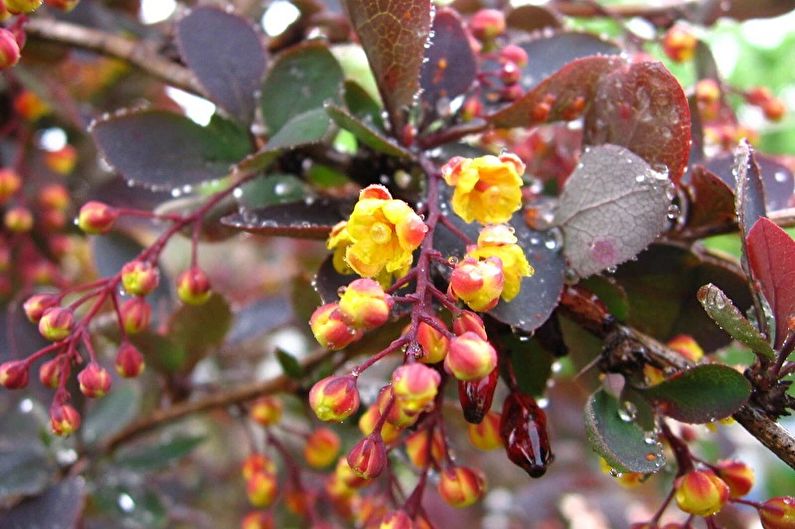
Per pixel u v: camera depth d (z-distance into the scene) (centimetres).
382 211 12
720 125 20
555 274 13
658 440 13
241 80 16
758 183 13
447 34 15
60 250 24
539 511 31
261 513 19
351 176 16
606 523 31
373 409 14
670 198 13
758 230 12
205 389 21
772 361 12
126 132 16
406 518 13
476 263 12
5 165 24
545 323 14
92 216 15
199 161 16
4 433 21
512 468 33
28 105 23
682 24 21
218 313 18
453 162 13
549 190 18
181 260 35
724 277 15
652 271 15
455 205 13
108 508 20
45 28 21
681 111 14
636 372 14
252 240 35
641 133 14
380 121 16
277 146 14
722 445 27
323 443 19
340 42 21
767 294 13
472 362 11
